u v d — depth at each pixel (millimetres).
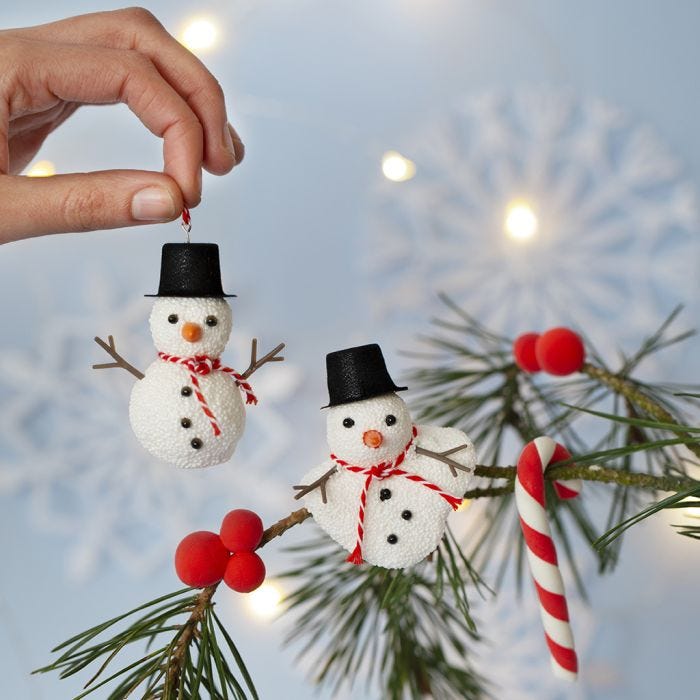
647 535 826
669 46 829
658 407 477
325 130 823
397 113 826
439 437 391
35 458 812
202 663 378
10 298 814
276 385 819
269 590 811
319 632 530
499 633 811
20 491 818
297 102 821
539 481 394
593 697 816
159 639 814
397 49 821
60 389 809
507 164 815
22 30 511
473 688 568
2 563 825
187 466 389
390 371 827
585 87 831
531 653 809
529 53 828
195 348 386
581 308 818
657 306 822
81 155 815
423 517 382
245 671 391
